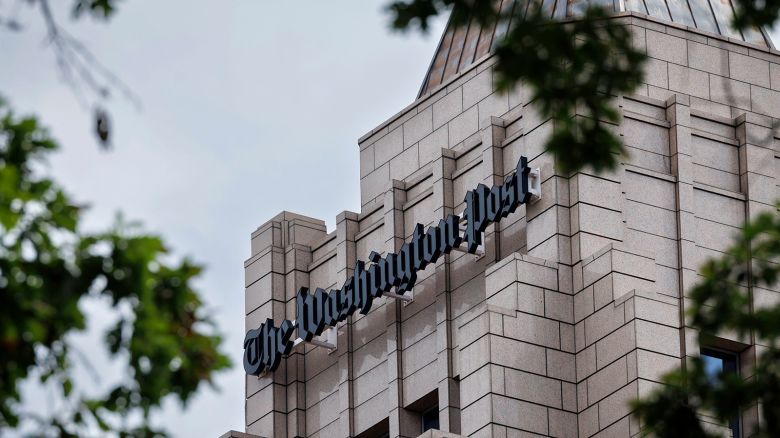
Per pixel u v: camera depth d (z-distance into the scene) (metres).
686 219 53.81
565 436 50.88
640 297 50.53
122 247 22.06
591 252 52.56
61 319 21.61
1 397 21.50
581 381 51.44
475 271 54.66
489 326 51.25
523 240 53.94
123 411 22.08
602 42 27.59
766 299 52.44
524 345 51.44
